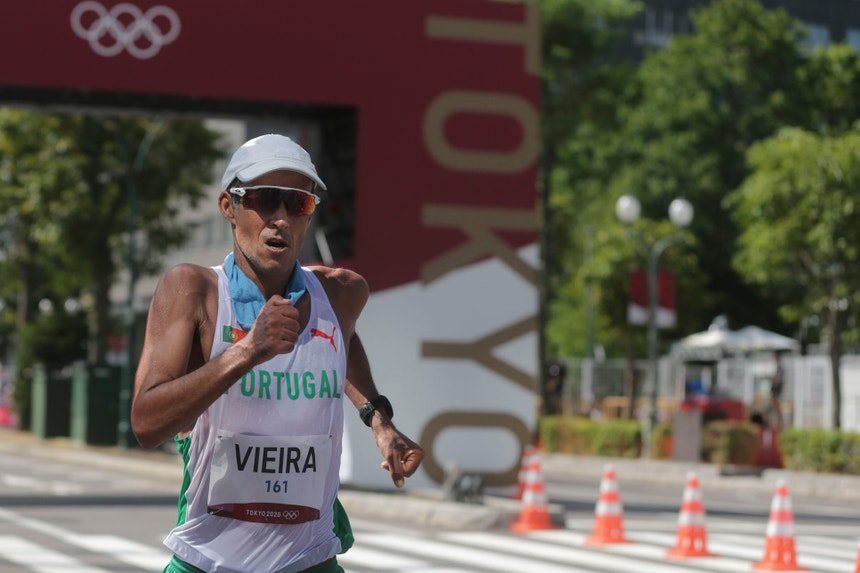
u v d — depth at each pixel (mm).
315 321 8414
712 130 127625
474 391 42844
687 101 127188
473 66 43469
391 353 42281
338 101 42188
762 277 71938
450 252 43000
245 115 43625
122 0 40031
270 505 8312
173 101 42250
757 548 30312
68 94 41125
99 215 83250
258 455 8219
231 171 8234
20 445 77500
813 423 66375
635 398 84562
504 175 43562
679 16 171500
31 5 39312
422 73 43000
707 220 125312
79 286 102625
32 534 31922
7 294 129875
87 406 77750
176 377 7973
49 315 95688
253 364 7547
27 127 83062
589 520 36906
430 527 34406
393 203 42625
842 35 176250
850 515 41156
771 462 58906
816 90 129125
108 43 39875
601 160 125938
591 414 83562
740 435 59344
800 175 68312
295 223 8219
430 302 42719
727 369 77562
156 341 8031
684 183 124938
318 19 41969
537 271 43719
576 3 100938
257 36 41312
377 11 42594
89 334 95125
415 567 26188
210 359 8164
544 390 86188
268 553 8375
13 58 39188
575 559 27609
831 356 64812
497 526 34094
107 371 78438
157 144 83438
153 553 28297
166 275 8195
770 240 69500
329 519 8641
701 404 75000
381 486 42062
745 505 44844
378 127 42594
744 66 127875
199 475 8297
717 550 29750
